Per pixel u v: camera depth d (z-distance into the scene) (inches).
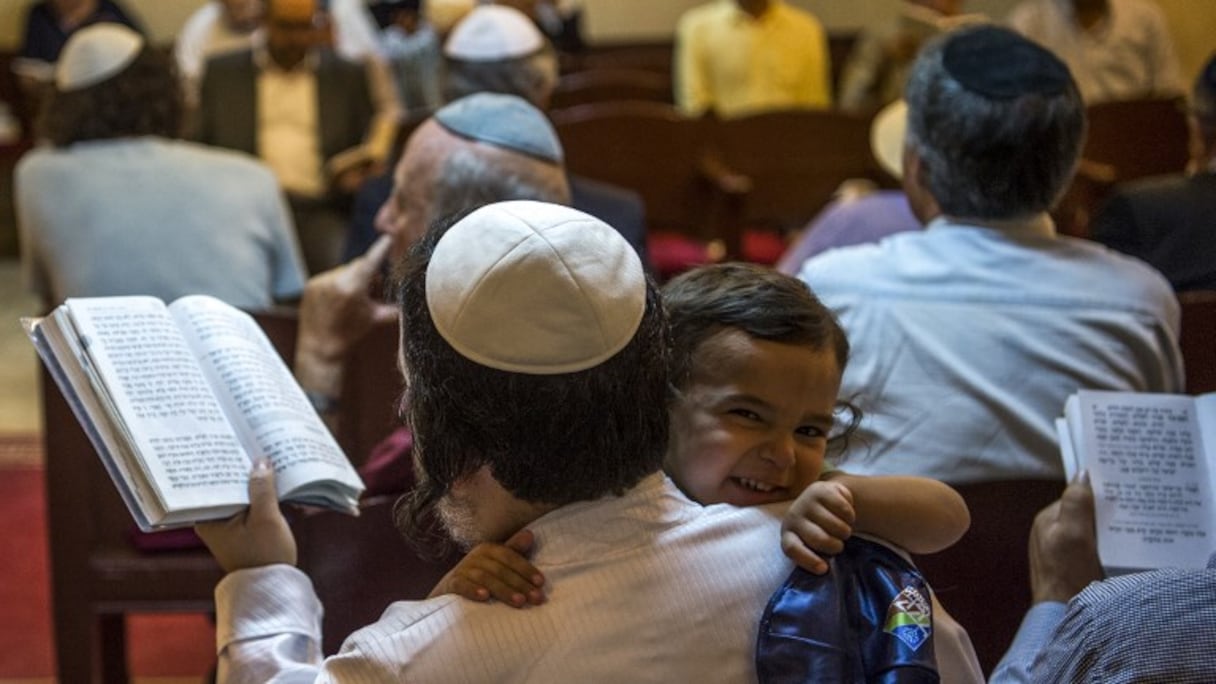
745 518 49.9
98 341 59.8
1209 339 93.8
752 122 208.1
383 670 46.2
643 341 47.4
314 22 220.2
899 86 251.1
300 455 61.7
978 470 80.0
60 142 133.4
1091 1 258.8
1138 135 205.0
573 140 201.2
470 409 46.4
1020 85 83.2
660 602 47.6
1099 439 69.9
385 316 90.0
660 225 206.8
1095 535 68.0
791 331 52.3
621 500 48.4
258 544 59.6
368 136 223.5
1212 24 290.5
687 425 53.2
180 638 142.0
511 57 138.4
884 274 83.6
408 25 279.3
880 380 81.3
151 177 132.1
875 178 211.9
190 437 59.2
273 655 57.2
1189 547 67.7
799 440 53.3
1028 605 77.2
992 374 80.8
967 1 339.0
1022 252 83.4
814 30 289.7
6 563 156.6
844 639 46.9
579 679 46.5
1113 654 45.3
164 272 131.4
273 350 67.4
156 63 134.4
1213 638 44.3
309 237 199.0
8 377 228.5
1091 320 81.6
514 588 47.2
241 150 218.5
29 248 134.9
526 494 47.6
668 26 377.4
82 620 107.6
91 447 105.9
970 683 51.8
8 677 133.8
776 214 211.2
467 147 91.6
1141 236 113.7
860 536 51.1
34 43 312.0
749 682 47.6
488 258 46.4
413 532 57.6
